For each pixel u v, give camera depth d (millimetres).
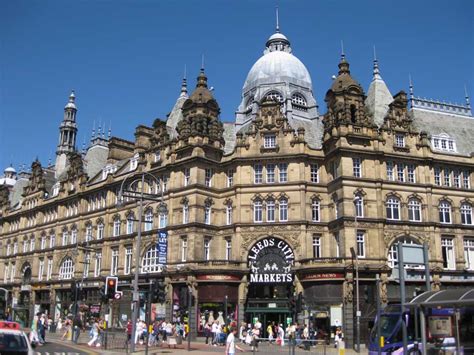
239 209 59344
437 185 59781
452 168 61562
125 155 83188
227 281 56344
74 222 80625
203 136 62188
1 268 98688
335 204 57188
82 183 81188
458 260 58281
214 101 64688
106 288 36594
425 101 68375
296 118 68812
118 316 66188
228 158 62688
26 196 96250
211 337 54344
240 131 69062
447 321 32531
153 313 60156
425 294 24578
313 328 52281
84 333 62781
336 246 56188
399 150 59219
